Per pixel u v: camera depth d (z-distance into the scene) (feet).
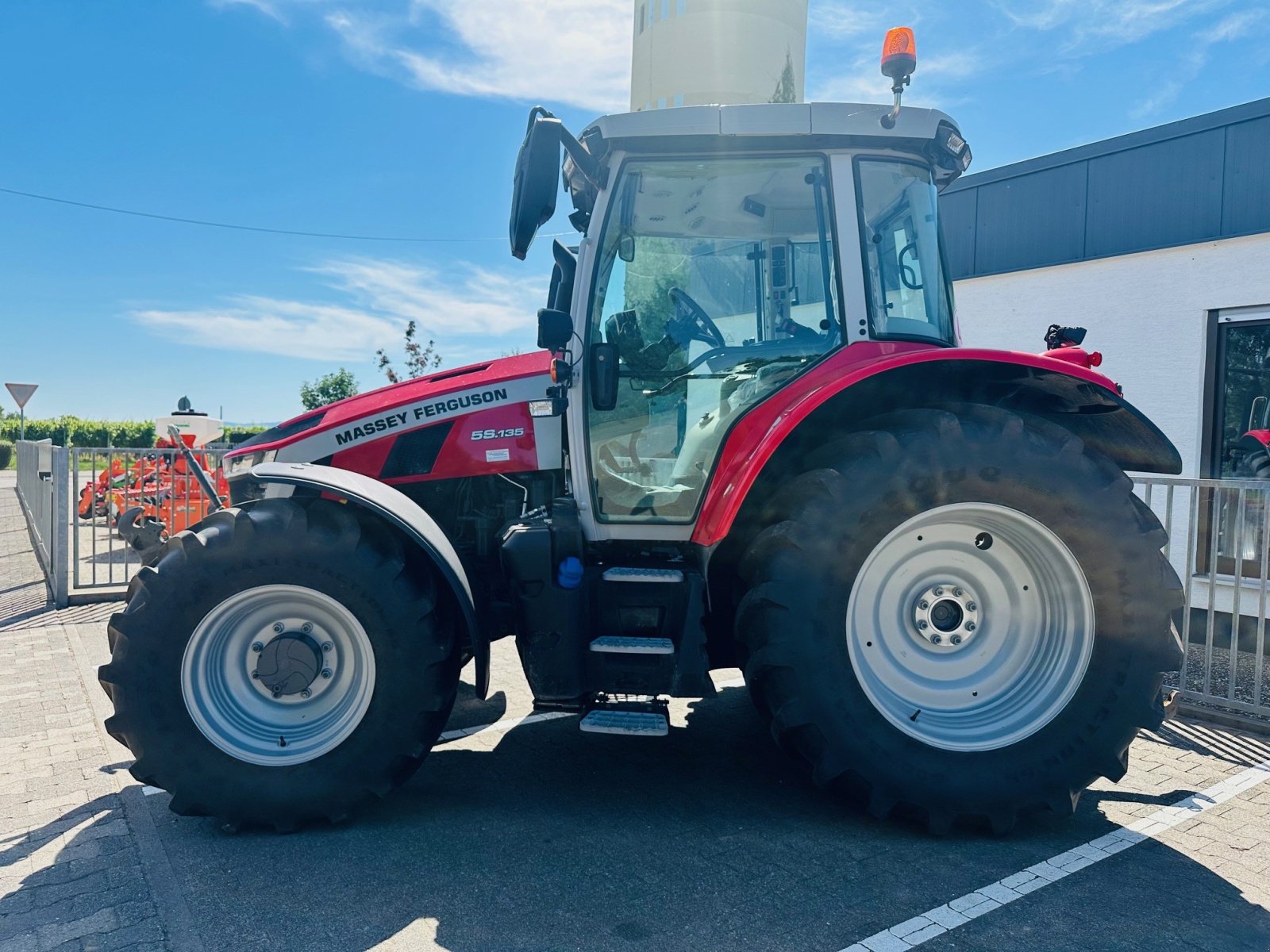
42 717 13.34
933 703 9.45
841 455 9.24
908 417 9.37
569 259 12.97
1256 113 18.10
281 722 9.59
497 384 11.87
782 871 8.37
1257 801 10.16
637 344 10.62
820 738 8.96
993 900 7.81
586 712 9.53
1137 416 9.85
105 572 26.32
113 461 25.71
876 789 9.00
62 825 9.52
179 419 18.67
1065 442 9.22
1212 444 19.48
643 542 10.56
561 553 9.63
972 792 8.91
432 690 9.38
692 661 9.37
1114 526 9.04
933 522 9.25
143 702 9.12
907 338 10.31
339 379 104.12
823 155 10.30
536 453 11.70
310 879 8.23
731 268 10.57
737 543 10.25
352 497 9.40
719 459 9.95
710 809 9.93
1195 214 19.24
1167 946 7.05
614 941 7.12
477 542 11.92
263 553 9.25
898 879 8.21
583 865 8.49
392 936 7.20
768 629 8.96
